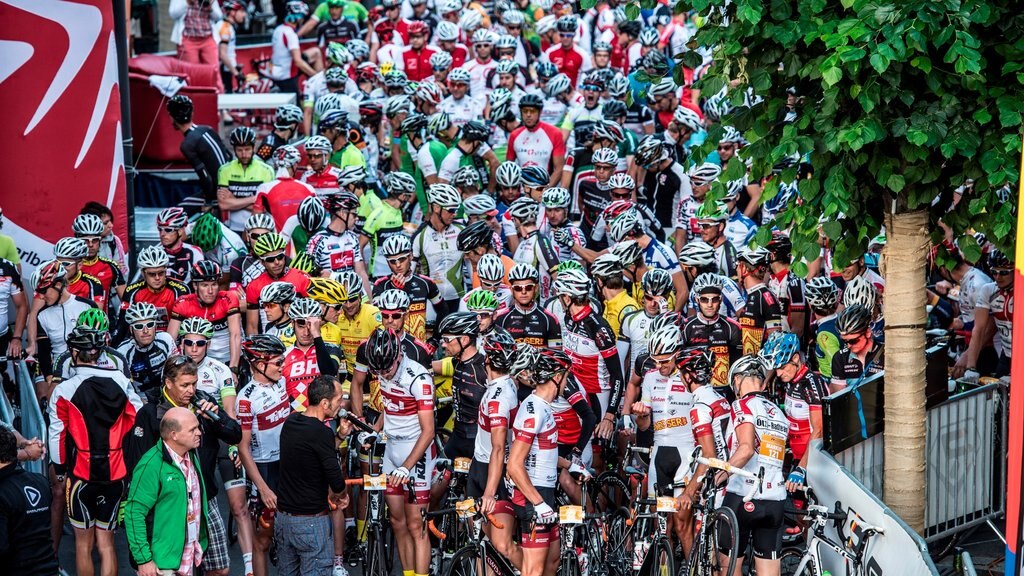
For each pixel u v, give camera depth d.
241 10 75.88
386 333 31.91
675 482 31.45
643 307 38.50
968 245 28.84
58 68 44.34
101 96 45.28
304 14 77.75
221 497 40.00
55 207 45.06
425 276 44.09
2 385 38.19
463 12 81.06
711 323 36.09
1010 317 37.59
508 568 30.22
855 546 28.31
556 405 34.31
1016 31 26.25
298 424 29.64
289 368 34.97
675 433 32.47
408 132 53.25
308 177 51.59
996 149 26.00
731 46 27.44
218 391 33.69
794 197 29.64
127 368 32.88
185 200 57.06
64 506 33.97
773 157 27.28
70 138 44.84
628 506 34.56
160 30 80.12
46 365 38.53
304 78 79.56
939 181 28.44
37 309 38.88
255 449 33.47
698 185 45.28
